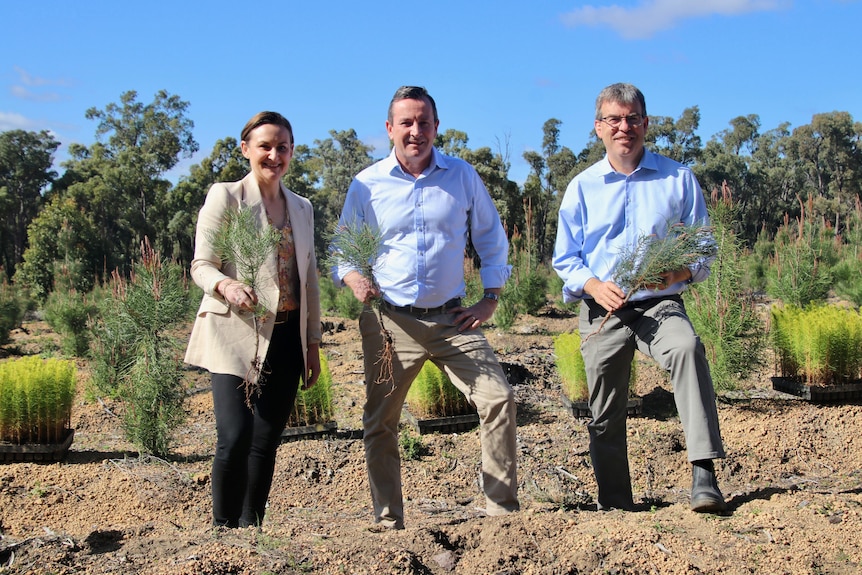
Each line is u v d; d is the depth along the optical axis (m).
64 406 6.33
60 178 61.06
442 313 3.63
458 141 38.25
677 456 5.62
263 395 3.66
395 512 3.74
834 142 66.75
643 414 6.72
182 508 5.12
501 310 12.42
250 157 3.63
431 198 3.62
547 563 2.93
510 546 3.05
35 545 3.22
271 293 3.53
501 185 36.75
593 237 4.01
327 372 6.71
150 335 6.35
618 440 4.09
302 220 3.80
